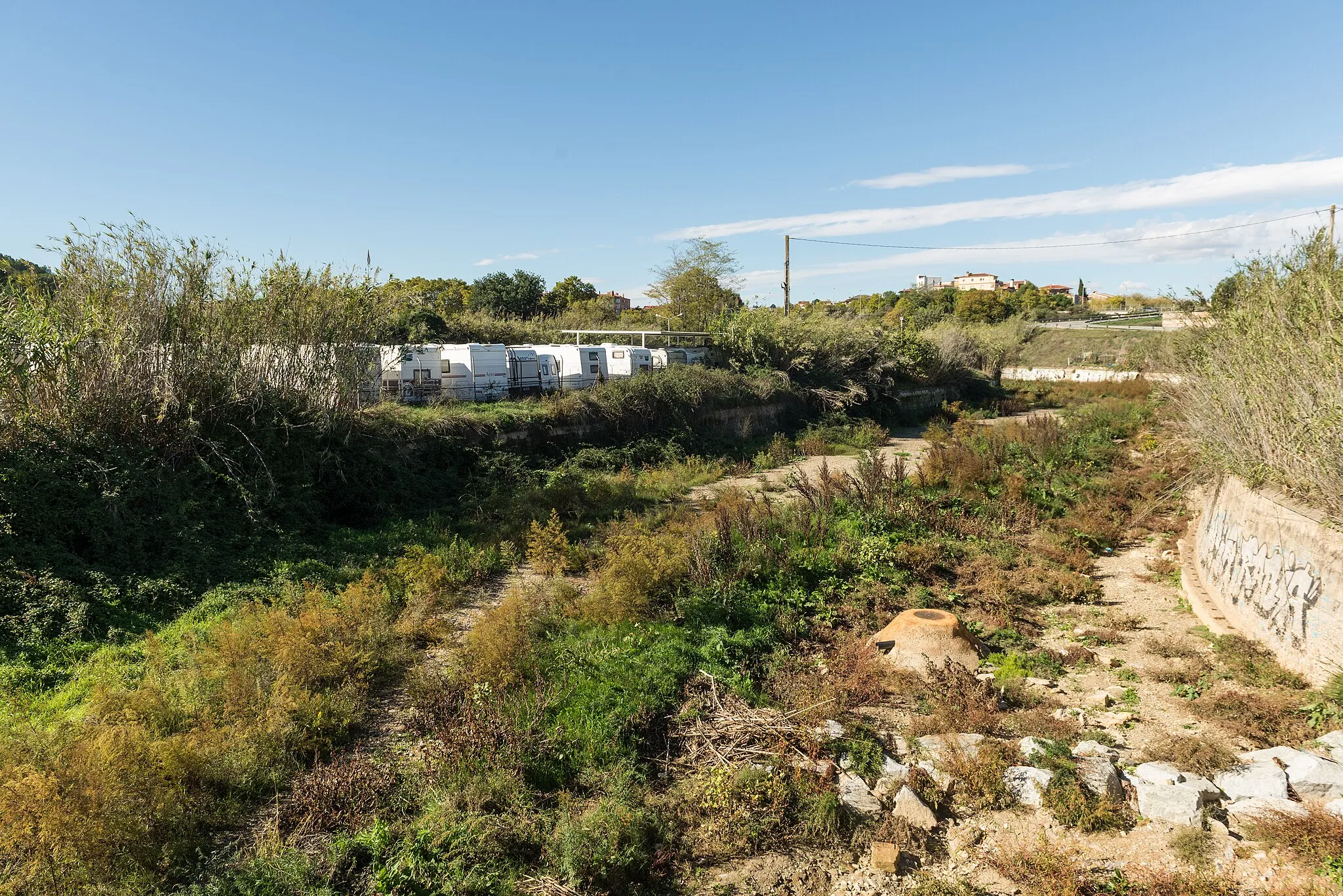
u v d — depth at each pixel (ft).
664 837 18.63
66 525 31.01
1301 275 34.30
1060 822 19.19
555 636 28.84
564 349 75.51
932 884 17.13
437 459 52.90
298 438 43.14
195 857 17.06
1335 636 23.82
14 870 15.74
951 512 48.01
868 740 22.43
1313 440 25.71
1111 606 35.58
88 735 19.49
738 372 94.99
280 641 24.62
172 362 38.50
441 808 18.20
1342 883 16.35
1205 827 18.67
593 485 52.75
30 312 35.24
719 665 26.48
